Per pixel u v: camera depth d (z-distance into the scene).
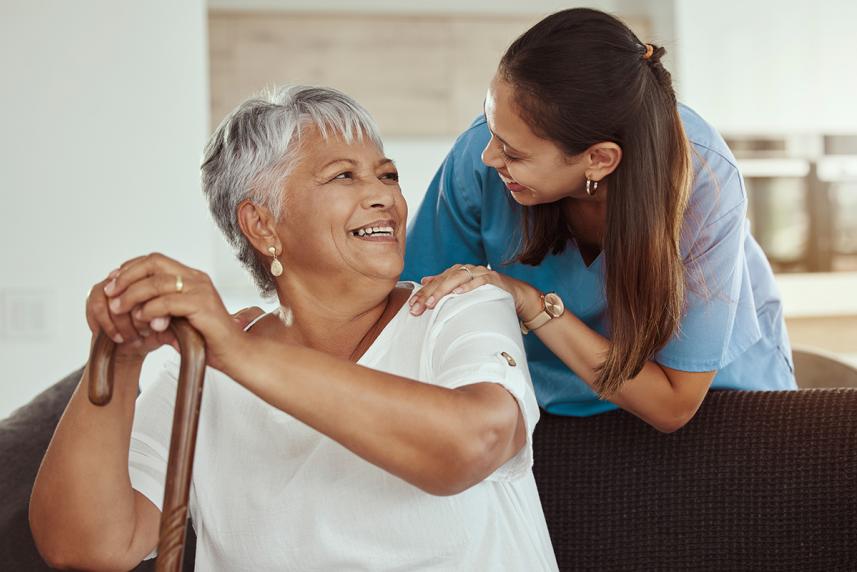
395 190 1.38
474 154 1.77
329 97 1.38
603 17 1.44
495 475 1.26
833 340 4.40
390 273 1.35
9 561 1.58
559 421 1.83
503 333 1.28
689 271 1.58
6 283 3.12
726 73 4.29
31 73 3.12
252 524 1.35
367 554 1.31
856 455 1.64
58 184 3.13
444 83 4.38
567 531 1.79
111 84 3.15
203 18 3.19
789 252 4.36
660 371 1.61
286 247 1.39
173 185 3.17
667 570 1.73
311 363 1.02
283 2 4.35
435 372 1.29
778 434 1.70
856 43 4.36
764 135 4.33
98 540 1.24
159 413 1.39
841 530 1.64
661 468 1.75
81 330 3.15
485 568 1.30
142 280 0.99
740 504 1.70
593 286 1.69
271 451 1.36
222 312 1.00
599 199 1.55
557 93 1.39
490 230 1.78
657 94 1.46
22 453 1.71
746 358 1.88
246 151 1.38
